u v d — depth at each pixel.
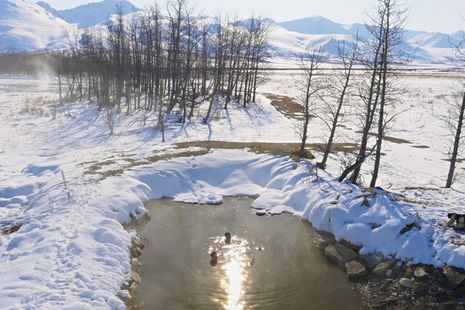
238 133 35.69
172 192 23.34
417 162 28.30
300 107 51.12
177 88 42.56
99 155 27.06
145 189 22.28
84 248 14.41
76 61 59.19
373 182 20.41
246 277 14.88
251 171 25.58
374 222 17.14
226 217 20.53
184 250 16.77
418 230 15.95
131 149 28.89
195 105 45.31
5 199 19.94
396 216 16.84
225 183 24.78
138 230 18.50
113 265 14.10
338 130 38.19
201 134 34.53
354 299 13.78
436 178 24.83
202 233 18.50
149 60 48.28
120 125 38.31
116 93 48.50
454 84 69.12
